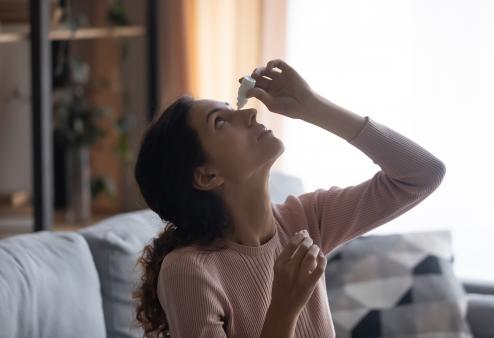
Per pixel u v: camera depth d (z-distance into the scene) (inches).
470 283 95.8
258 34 130.3
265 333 40.3
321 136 131.7
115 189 150.5
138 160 47.4
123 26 142.0
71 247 63.6
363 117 47.8
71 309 59.1
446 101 123.6
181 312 42.1
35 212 89.7
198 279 42.6
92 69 154.5
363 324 81.9
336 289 84.6
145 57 156.5
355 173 130.9
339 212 50.1
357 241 88.6
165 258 44.8
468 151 123.5
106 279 66.6
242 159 44.9
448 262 87.5
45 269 59.1
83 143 136.3
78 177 139.2
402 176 47.7
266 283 45.4
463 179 124.3
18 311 54.2
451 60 122.6
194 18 135.7
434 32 122.9
